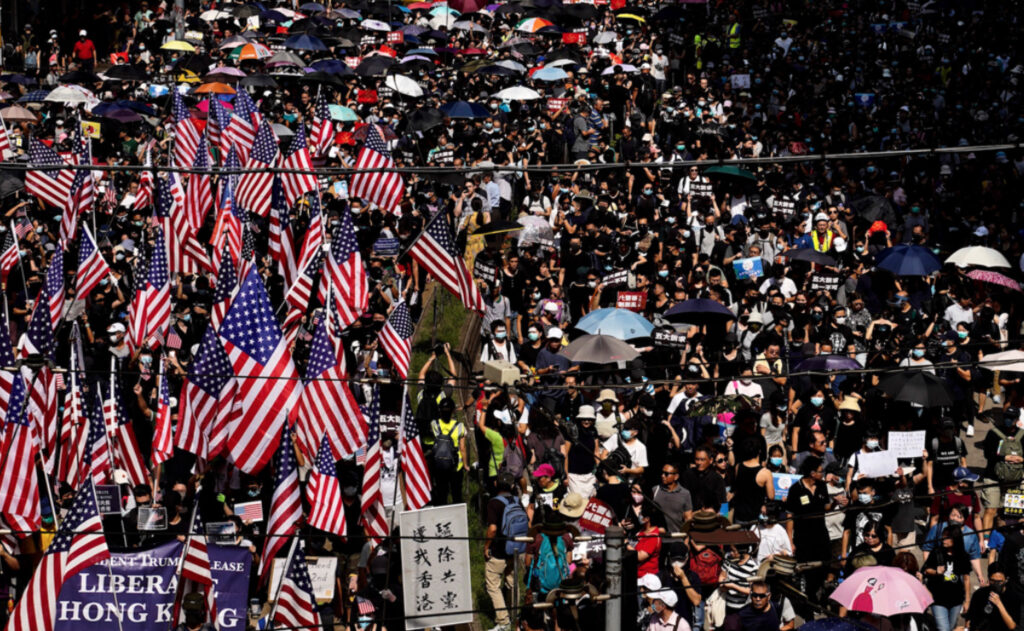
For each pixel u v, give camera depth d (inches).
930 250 4537.4
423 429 3331.7
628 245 4372.5
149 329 3580.2
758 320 3868.1
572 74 6683.1
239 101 4771.2
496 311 4072.3
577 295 4271.7
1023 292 4473.4
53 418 3105.3
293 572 2635.3
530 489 3211.1
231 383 2874.0
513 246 4426.7
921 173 5664.4
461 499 3358.8
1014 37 7519.7
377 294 3902.6
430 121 5590.6
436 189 4879.4
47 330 3134.8
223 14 7632.9
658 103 6373.0
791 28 7682.1
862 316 4128.9
